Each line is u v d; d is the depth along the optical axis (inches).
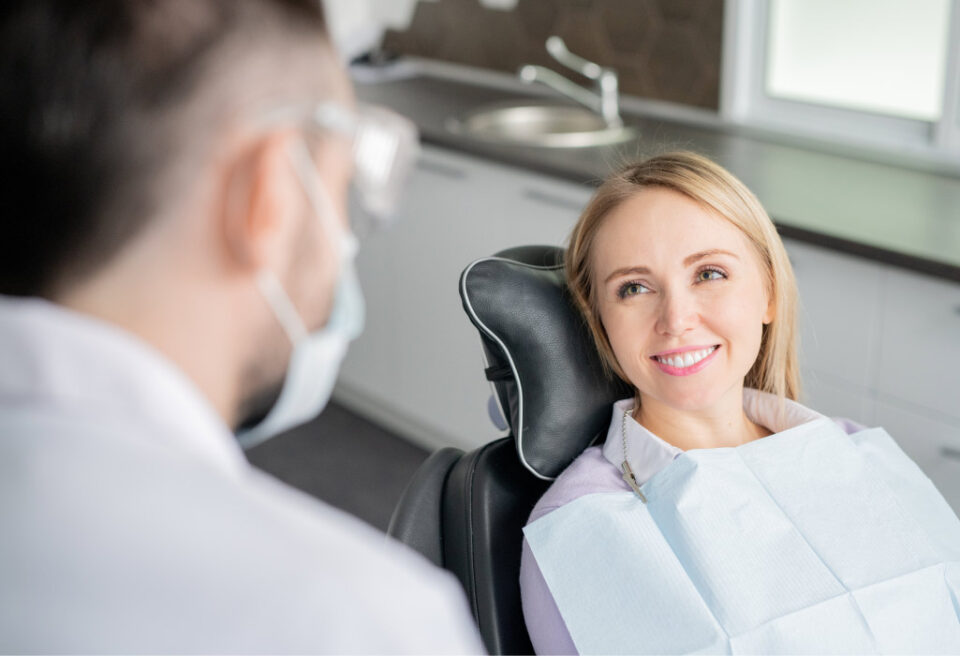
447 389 112.1
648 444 47.1
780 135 102.8
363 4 133.7
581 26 116.5
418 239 108.7
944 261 69.9
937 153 92.1
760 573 43.4
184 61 17.0
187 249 17.4
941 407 74.0
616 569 43.5
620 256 46.4
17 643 14.8
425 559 47.9
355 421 122.9
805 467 47.0
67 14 16.7
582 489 46.5
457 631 17.1
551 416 48.9
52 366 15.9
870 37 95.7
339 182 19.9
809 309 79.4
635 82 114.2
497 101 119.8
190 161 17.1
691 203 46.1
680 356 46.3
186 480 15.7
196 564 15.2
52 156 16.6
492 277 48.5
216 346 18.2
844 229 76.5
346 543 16.7
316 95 18.7
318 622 15.4
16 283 17.1
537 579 44.9
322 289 19.8
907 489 48.8
